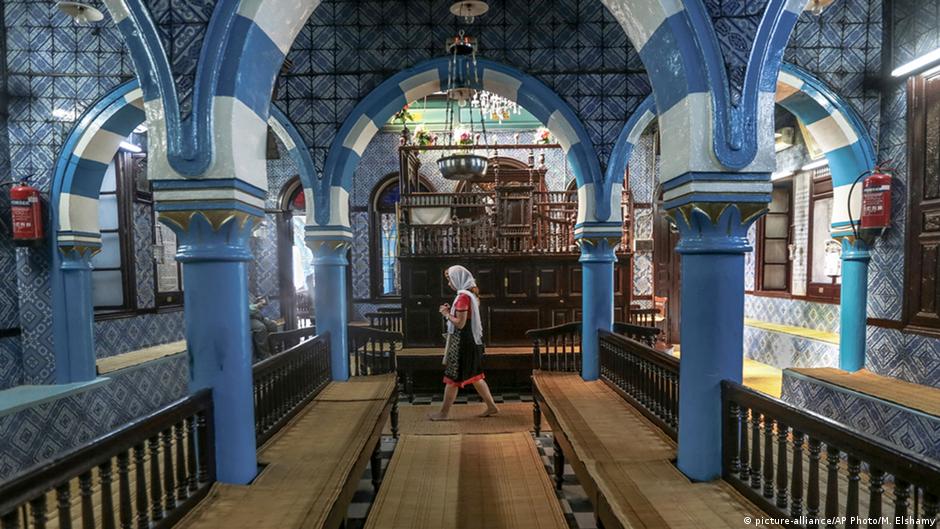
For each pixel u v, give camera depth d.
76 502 2.38
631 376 4.12
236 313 2.48
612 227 4.94
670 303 9.09
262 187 2.66
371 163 9.54
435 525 2.96
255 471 2.62
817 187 6.36
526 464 3.90
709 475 2.57
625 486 2.50
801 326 6.57
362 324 9.17
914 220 4.25
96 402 5.01
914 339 4.26
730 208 2.46
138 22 2.30
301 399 4.04
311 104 4.91
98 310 6.27
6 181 4.82
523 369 6.77
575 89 4.88
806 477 2.61
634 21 2.67
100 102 4.78
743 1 2.40
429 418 5.54
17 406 4.14
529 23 4.85
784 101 4.91
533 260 6.99
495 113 8.97
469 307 5.41
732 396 2.44
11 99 4.79
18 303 4.90
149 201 6.83
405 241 7.04
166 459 2.09
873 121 4.61
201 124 2.32
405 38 4.84
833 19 4.60
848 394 4.13
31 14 4.79
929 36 4.15
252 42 2.40
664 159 2.69
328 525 2.22
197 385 2.45
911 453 1.53
